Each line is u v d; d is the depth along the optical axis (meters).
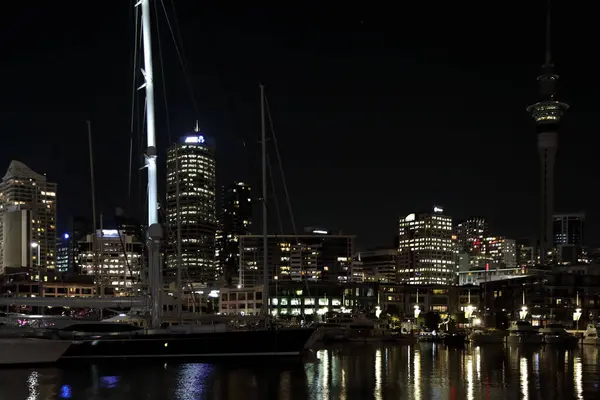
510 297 199.00
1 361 61.28
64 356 63.47
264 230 74.50
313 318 192.00
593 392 50.03
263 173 75.88
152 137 61.38
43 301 68.38
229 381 54.09
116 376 56.16
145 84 61.75
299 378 56.53
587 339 122.31
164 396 46.53
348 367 70.06
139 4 62.66
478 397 47.16
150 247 62.91
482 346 119.19
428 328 163.62
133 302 71.38
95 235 103.94
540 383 55.75
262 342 67.69
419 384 54.56
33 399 45.03
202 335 65.75
